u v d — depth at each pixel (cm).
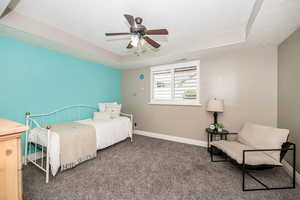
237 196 148
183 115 326
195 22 197
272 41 213
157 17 185
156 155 251
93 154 230
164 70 356
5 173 68
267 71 237
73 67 296
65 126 233
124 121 313
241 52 257
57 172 190
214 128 262
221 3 156
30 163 216
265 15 146
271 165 161
